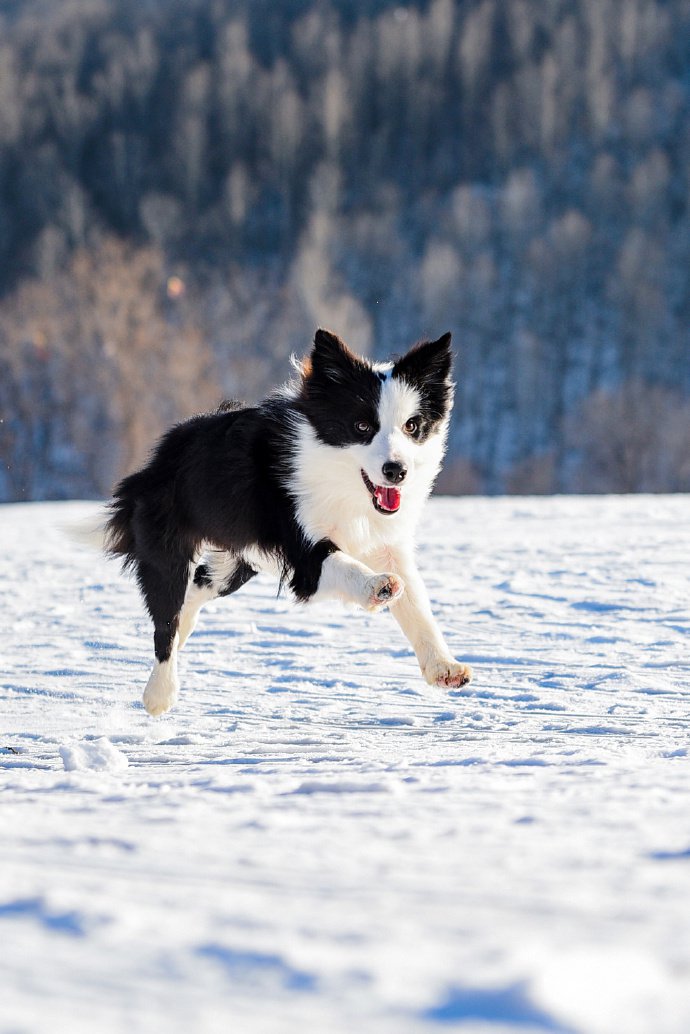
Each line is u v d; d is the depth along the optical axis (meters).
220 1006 1.85
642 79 143.00
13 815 4.15
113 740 8.70
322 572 8.96
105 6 178.75
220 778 5.44
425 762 6.38
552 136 133.38
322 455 9.18
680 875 2.82
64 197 114.69
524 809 3.95
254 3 182.00
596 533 20.95
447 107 147.88
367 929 2.33
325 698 10.05
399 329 103.50
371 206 128.12
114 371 67.12
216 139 140.12
